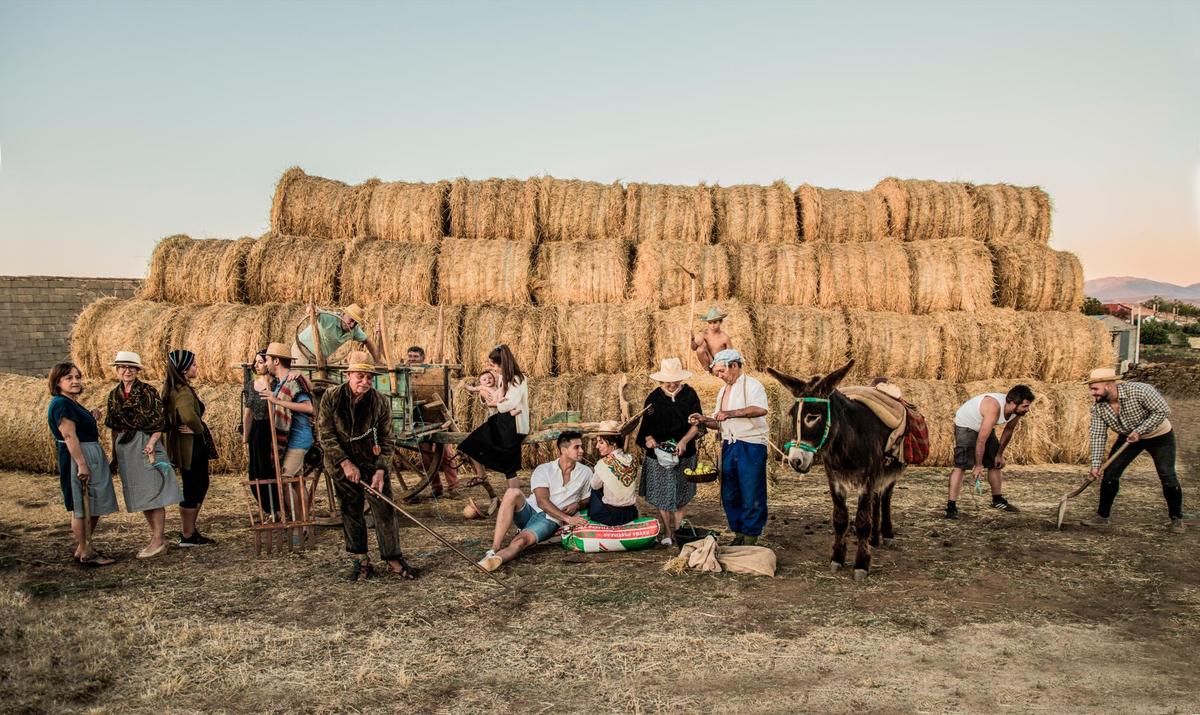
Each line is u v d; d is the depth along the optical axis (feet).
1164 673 13.25
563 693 12.63
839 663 13.76
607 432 21.34
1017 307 39.58
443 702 12.34
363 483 18.24
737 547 20.16
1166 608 16.67
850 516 25.81
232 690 12.82
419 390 28.17
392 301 37.32
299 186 39.99
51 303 58.54
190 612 16.53
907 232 40.96
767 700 12.30
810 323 36.78
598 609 16.63
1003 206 40.93
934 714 11.76
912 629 15.44
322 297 37.22
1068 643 14.67
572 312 36.40
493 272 37.29
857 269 38.47
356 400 18.30
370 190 40.16
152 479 20.61
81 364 35.83
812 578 18.89
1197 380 72.33
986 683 12.88
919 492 29.84
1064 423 35.81
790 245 39.63
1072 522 24.80
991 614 16.33
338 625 15.72
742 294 38.34
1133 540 22.52
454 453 30.01
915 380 36.91
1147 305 240.32
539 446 34.09
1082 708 11.91
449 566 19.88
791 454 18.17
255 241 37.70
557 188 40.32
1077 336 37.58
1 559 20.42
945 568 19.71
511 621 15.94
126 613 16.39
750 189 41.47
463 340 35.73
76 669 13.55
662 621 15.92
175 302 37.65
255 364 22.20
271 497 21.56
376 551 21.44
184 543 21.99
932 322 37.40
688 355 34.42
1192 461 37.55
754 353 35.17
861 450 18.80
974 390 36.42
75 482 19.80
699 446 29.27
